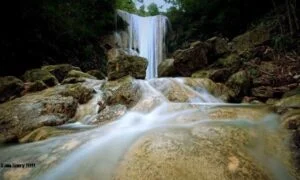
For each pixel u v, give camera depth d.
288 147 3.03
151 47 21.61
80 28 15.85
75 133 4.20
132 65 8.90
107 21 18.78
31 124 4.94
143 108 5.51
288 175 2.65
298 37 10.55
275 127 3.56
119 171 2.64
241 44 13.08
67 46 14.70
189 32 19.61
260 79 8.16
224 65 9.60
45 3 12.54
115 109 5.58
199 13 19.62
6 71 10.62
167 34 22.55
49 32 13.20
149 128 3.93
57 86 7.89
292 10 11.15
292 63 9.05
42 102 5.73
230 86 8.02
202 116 4.28
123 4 26.08
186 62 10.08
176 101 6.34
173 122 4.19
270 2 14.84
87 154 3.18
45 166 3.09
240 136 3.20
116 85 7.09
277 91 7.07
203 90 7.40
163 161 2.66
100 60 17.33
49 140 3.94
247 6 15.83
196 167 2.55
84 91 6.60
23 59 11.50
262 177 2.48
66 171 2.89
